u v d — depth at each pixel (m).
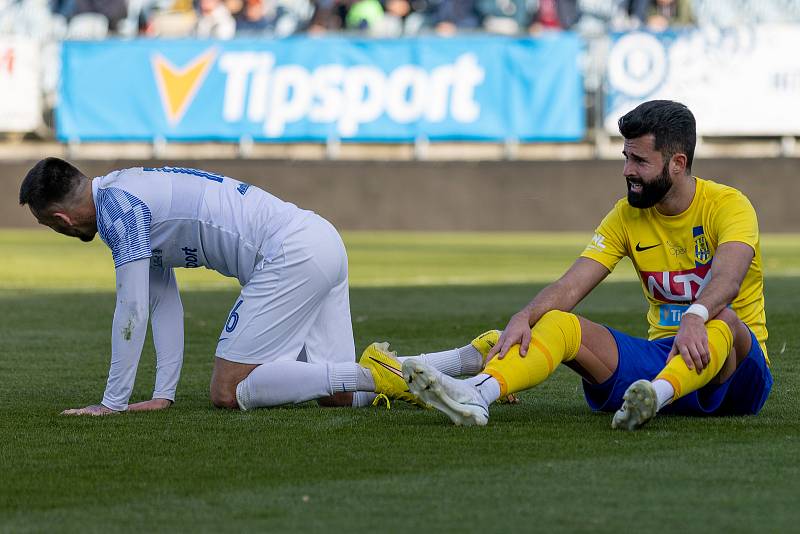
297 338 14.85
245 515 9.50
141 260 14.19
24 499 10.07
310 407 14.99
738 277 13.17
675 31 59.09
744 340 13.39
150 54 62.72
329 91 62.00
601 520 9.24
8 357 20.48
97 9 67.31
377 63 61.59
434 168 62.06
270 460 11.54
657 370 13.59
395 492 10.18
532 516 9.37
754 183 58.44
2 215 65.62
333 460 11.52
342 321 15.32
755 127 58.66
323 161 62.44
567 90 60.06
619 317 26.73
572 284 13.88
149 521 9.36
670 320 14.23
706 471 10.87
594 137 61.09
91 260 45.97
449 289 33.78
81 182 14.26
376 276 38.59
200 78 62.59
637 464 11.17
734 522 9.16
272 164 62.53
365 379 14.38
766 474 10.74
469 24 65.88
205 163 62.75
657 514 9.40
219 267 14.92
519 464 11.22
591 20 65.12
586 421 13.57
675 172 13.52
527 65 60.31
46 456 11.81
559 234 60.88
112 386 14.53
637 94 59.94
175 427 13.41
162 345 15.21
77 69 63.22
